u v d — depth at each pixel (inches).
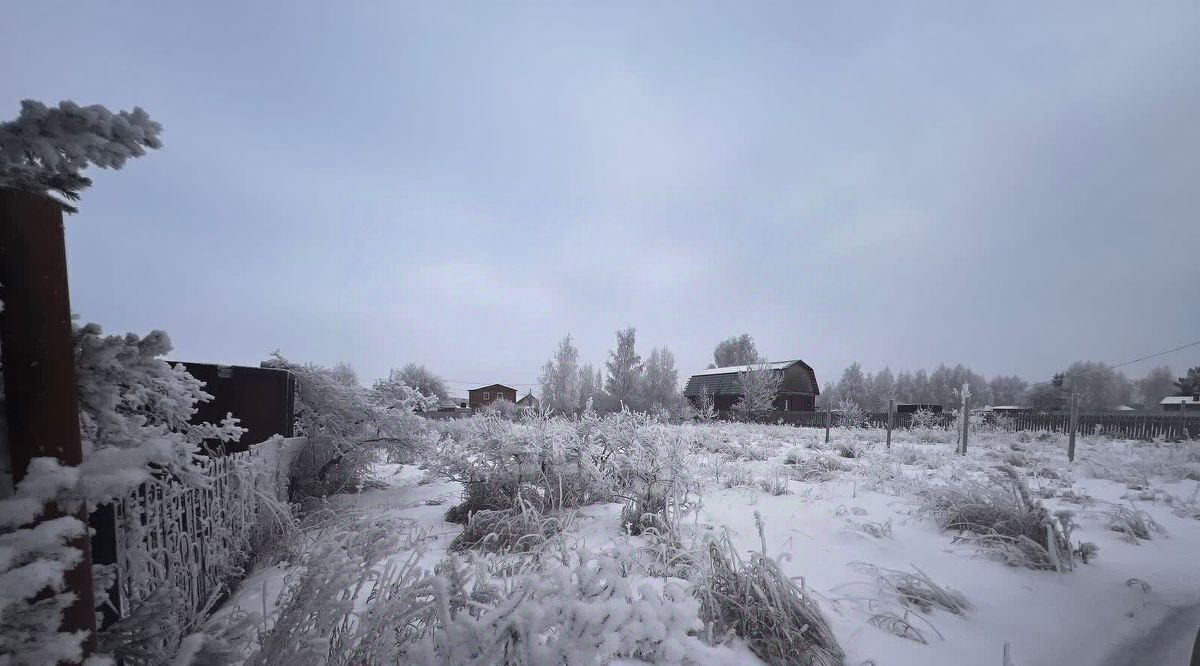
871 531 197.8
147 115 67.1
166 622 72.5
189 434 118.9
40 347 49.9
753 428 892.0
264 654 75.4
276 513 179.9
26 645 46.5
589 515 228.5
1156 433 676.7
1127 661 110.6
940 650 113.2
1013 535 183.2
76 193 66.7
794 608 116.4
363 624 80.2
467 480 235.9
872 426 959.6
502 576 139.1
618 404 1501.0
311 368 283.1
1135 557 175.8
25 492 45.9
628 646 63.9
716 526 205.8
